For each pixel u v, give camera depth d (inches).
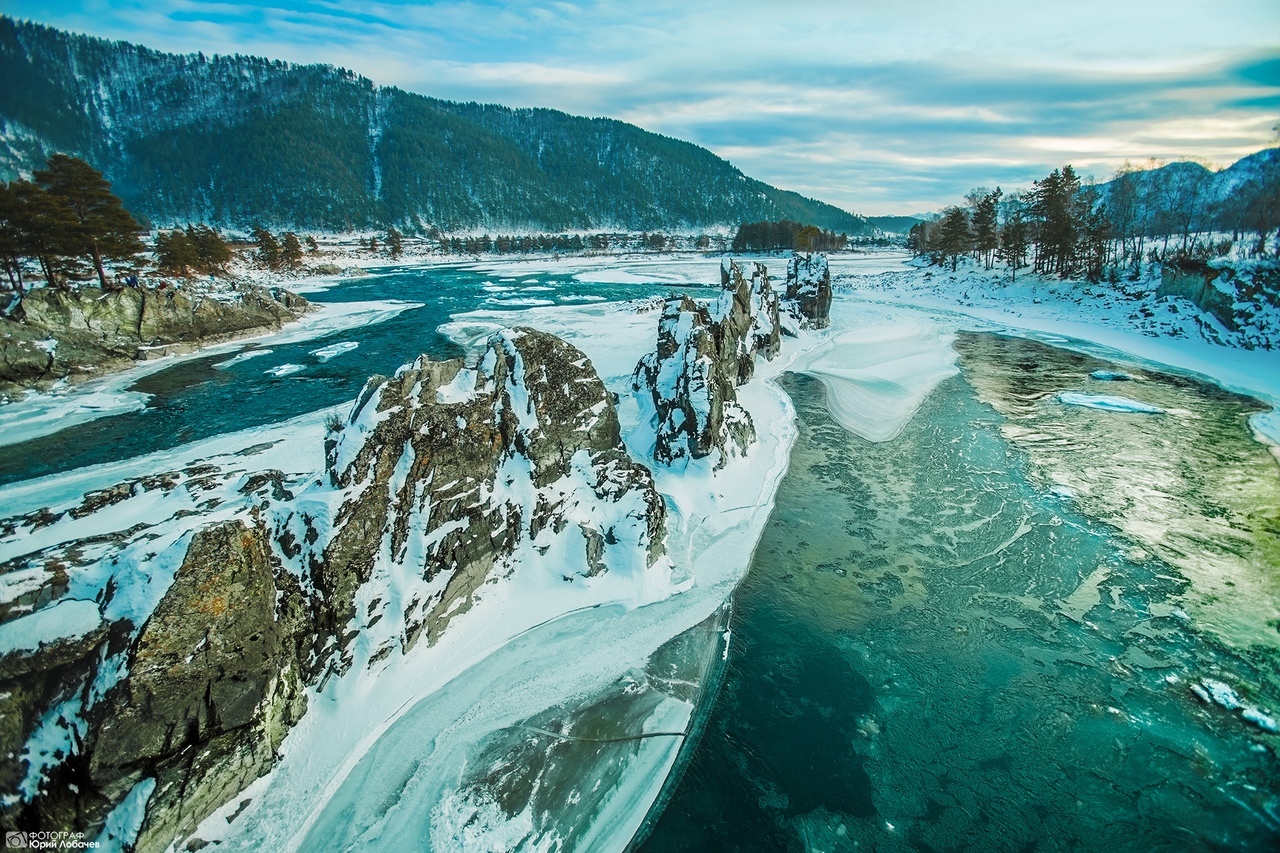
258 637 546.6
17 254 1998.0
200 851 502.6
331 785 569.6
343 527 658.8
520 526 847.7
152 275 2920.8
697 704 706.2
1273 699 709.3
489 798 570.9
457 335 2465.6
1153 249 3334.2
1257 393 1812.3
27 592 513.3
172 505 971.3
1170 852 549.3
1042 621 849.5
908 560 994.1
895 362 2180.1
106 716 460.1
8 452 1285.7
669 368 1295.5
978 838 565.6
